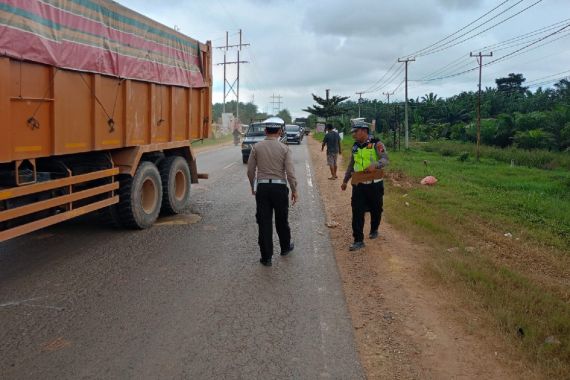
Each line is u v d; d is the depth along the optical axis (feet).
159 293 17.84
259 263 21.76
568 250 27.02
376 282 19.47
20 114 17.94
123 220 26.86
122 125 25.43
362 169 24.13
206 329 14.92
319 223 30.35
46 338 14.14
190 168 35.04
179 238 25.95
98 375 12.19
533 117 127.03
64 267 20.62
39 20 18.53
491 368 12.88
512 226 32.14
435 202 39.65
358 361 13.20
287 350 13.71
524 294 17.74
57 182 20.61
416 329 15.20
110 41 23.71
